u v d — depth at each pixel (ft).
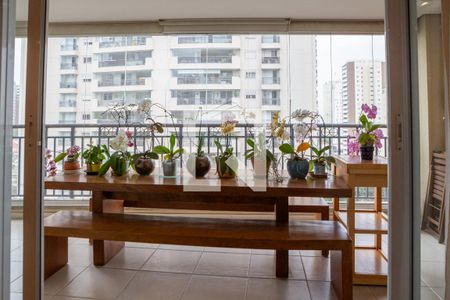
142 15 11.23
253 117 9.05
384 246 8.68
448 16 4.01
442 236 4.49
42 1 4.95
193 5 10.46
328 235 6.11
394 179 4.63
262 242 5.95
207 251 8.91
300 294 6.57
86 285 6.88
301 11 10.84
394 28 4.63
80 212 7.80
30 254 4.90
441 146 4.44
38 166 4.91
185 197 7.75
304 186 6.76
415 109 4.57
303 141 7.87
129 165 8.41
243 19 11.41
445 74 4.09
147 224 6.76
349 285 5.91
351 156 8.40
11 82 5.01
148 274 7.45
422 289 4.56
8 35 4.98
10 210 5.01
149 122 10.01
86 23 11.81
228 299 6.38
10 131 5.02
